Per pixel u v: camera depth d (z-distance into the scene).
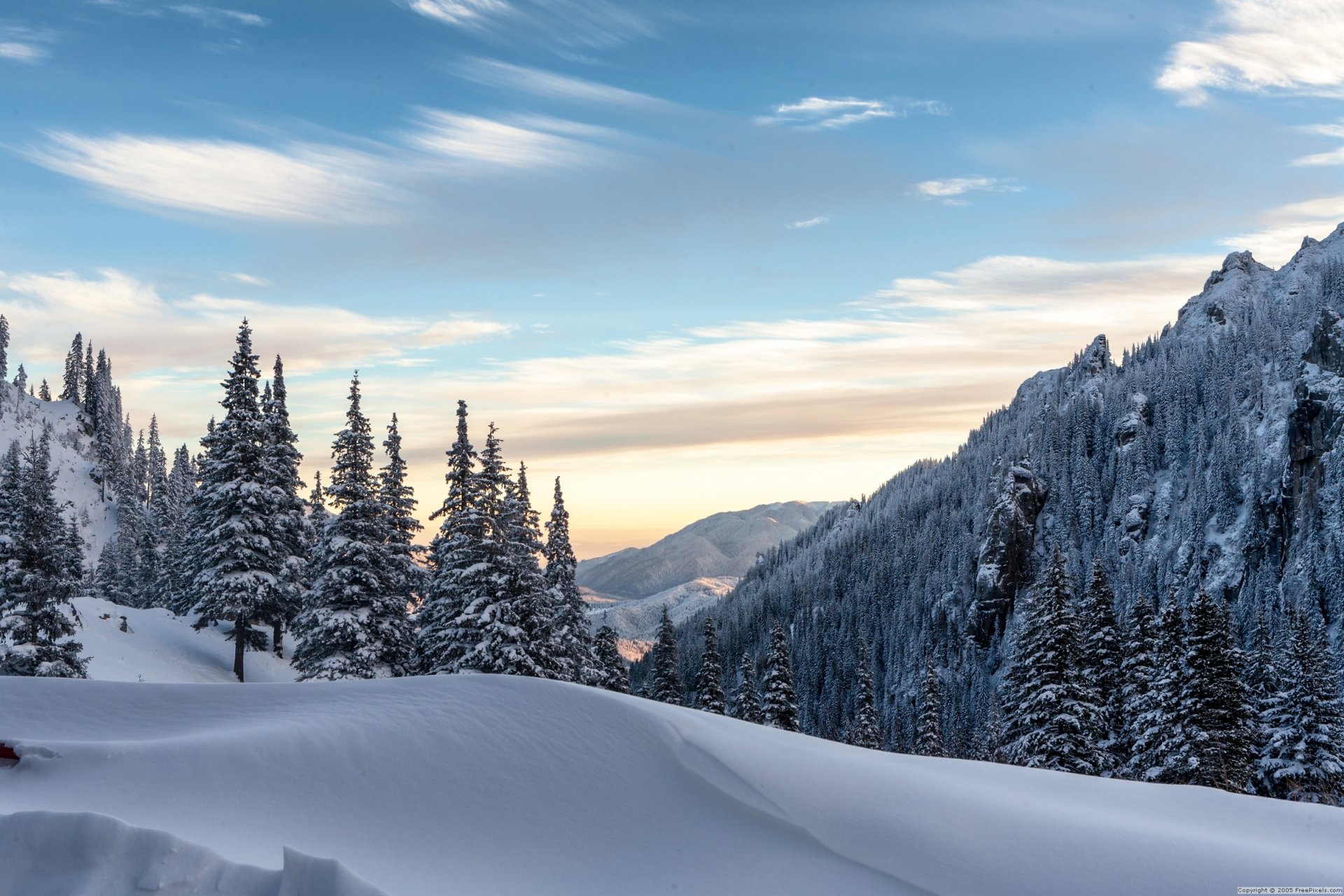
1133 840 12.61
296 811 13.12
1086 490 192.62
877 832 12.96
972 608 168.12
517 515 45.53
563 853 12.57
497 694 16.69
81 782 13.57
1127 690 48.34
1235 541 160.38
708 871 12.15
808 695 169.25
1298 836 13.75
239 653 45.34
